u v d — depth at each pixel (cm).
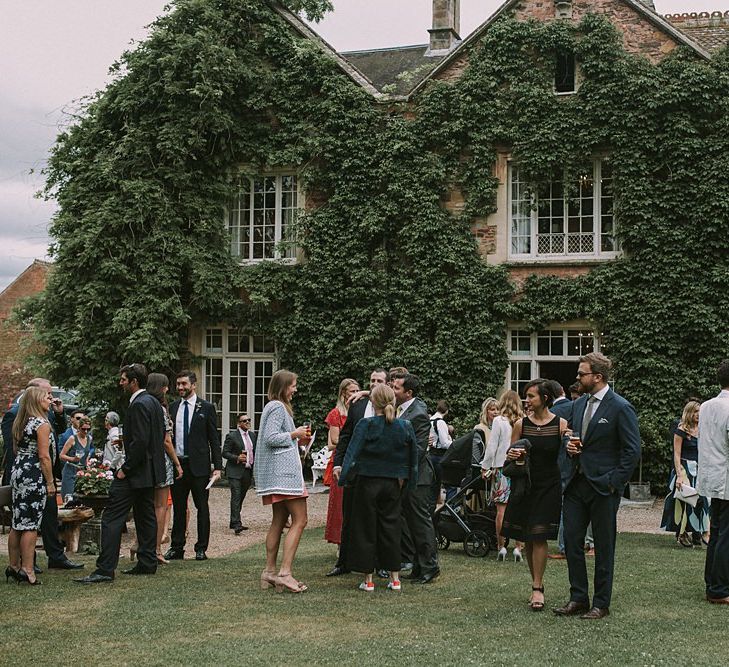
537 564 740
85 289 1927
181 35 1995
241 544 1197
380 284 1908
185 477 1035
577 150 1822
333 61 1994
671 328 1741
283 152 1986
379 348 1922
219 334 2069
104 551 864
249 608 742
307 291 1962
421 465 870
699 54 1777
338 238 1948
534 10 1883
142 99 1997
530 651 608
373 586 820
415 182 1902
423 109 1916
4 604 761
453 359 1853
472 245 1873
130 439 880
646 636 649
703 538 1140
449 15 2319
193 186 2008
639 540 1207
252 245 2069
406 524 923
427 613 723
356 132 1961
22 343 2020
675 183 1753
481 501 1111
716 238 1727
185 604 757
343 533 897
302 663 583
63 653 613
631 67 1795
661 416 1725
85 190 1986
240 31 2058
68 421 1859
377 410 818
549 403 751
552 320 1820
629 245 1784
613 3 1839
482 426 1062
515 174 1902
